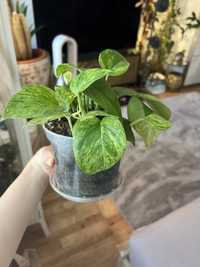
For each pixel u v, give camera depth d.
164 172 1.11
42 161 0.38
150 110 0.35
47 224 0.91
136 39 1.65
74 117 0.31
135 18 1.55
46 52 1.26
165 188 1.03
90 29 1.44
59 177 0.37
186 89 1.87
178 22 1.67
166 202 0.98
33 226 0.87
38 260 0.80
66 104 0.30
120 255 0.66
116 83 1.68
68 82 0.33
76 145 0.27
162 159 1.17
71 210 0.96
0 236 0.30
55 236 0.87
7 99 0.56
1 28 0.51
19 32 1.10
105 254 0.83
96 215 0.95
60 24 1.33
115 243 0.86
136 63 1.70
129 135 0.33
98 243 0.86
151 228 0.57
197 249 0.51
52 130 0.33
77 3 1.31
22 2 1.23
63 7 1.28
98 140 0.27
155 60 1.78
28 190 0.35
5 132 0.63
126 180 1.06
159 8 1.54
